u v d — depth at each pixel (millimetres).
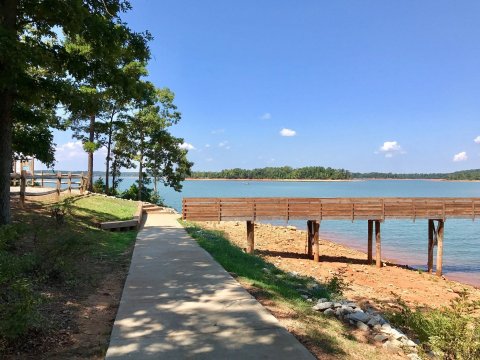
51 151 12531
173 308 6074
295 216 20875
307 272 17594
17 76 8375
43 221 13250
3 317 4480
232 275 8602
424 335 6289
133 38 11031
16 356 4285
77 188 25031
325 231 39094
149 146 35000
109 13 10953
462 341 5258
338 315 6672
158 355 4355
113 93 11773
